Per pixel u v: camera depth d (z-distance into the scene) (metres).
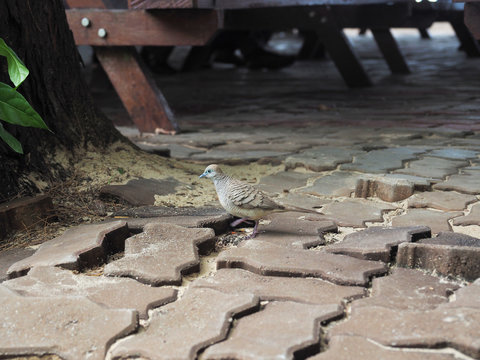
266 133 8.09
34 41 4.97
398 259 3.50
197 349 2.61
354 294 3.11
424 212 4.50
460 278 3.32
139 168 5.47
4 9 4.68
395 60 15.33
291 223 4.30
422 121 8.59
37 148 4.96
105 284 3.30
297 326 2.76
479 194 4.87
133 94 8.31
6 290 3.17
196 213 4.48
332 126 8.52
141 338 2.73
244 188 3.95
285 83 14.33
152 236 3.93
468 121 8.45
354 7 12.85
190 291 3.19
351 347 2.59
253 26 12.56
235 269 3.51
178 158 6.55
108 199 4.90
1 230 4.17
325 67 17.95
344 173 5.73
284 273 3.37
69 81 5.39
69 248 3.72
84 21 8.02
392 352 2.55
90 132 5.54
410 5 11.82
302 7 12.31
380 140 7.36
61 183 4.97
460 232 4.08
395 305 2.94
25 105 4.00
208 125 9.02
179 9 7.62
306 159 6.15
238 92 12.90
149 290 3.23
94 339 2.73
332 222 4.28
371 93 12.02
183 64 17.28
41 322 2.87
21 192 4.60
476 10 6.61
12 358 2.69
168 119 8.26
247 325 2.82
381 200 4.92
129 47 8.16
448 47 23.09
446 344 2.59
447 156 6.26
